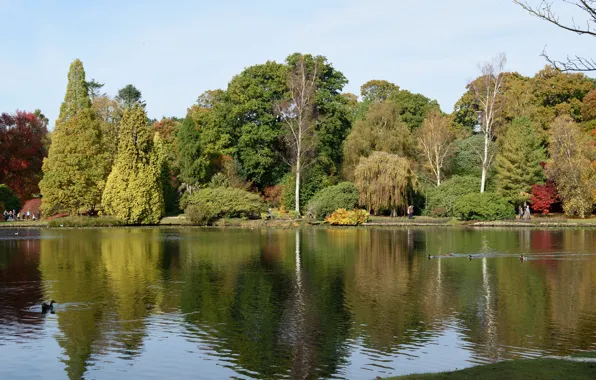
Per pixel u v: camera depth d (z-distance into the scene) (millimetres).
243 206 66812
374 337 18781
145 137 67438
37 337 18781
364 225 63781
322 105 77688
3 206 70875
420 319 20953
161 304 23094
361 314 21625
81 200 68812
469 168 79625
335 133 79500
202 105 101938
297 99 73438
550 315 21500
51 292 25328
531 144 71812
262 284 27188
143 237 50188
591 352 16016
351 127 85000
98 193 69312
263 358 16859
